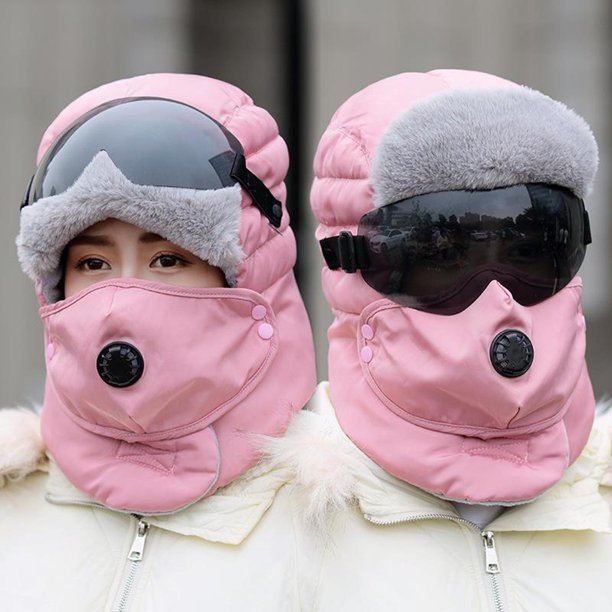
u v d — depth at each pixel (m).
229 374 4.97
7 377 11.16
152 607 4.79
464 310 4.86
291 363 5.23
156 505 4.89
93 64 11.34
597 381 12.16
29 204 5.06
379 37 11.88
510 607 4.81
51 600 4.82
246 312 5.07
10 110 11.07
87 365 4.82
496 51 12.41
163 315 4.85
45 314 5.06
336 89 11.84
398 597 4.75
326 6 11.81
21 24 11.07
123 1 11.48
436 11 12.05
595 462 5.14
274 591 4.81
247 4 11.91
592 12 12.75
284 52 11.91
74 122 5.11
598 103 12.89
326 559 4.88
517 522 4.92
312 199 5.45
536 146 4.81
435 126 4.83
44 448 5.22
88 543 4.96
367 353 5.07
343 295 5.20
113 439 4.98
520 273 4.86
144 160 4.84
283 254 5.30
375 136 5.09
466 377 4.76
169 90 5.26
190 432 4.94
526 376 4.77
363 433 5.03
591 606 4.81
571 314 4.98
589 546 4.98
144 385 4.81
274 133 5.41
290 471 4.98
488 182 4.82
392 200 4.94
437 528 4.94
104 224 4.91
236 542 4.88
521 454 4.88
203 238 4.85
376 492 4.95
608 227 13.06
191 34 11.81
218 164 4.97
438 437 4.89
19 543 5.00
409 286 4.92
